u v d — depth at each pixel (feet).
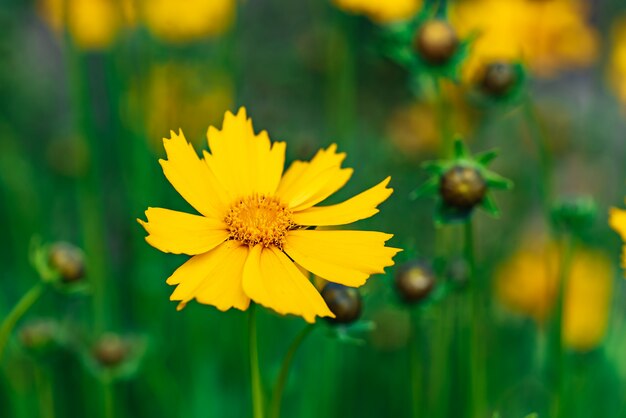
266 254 1.16
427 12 1.42
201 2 1.80
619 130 2.17
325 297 1.19
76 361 1.60
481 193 1.26
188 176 1.16
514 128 1.94
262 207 1.17
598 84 2.00
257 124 1.89
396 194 1.91
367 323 1.20
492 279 1.75
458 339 1.44
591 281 1.72
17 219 1.79
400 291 1.29
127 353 1.41
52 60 2.49
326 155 1.21
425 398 1.62
